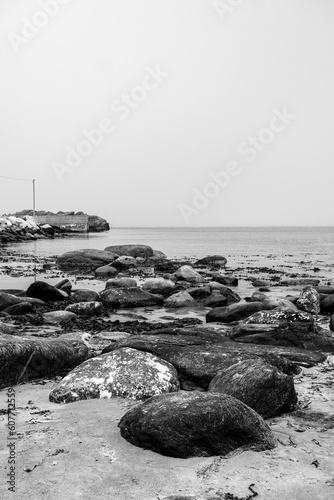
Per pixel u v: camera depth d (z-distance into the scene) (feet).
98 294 48.96
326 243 218.59
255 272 86.94
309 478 12.46
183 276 70.74
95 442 14.43
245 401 16.89
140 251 116.06
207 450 13.70
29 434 15.03
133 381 18.80
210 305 47.73
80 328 34.88
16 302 43.27
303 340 27.40
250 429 14.34
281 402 17.20
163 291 56.13
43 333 32.32
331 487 12.03
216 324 37.17
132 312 44.06
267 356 22.21
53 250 149.89
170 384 19.19
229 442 13.98
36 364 21.31
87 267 95.91
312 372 22.68
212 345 24.57
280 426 16.14
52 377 21.75
